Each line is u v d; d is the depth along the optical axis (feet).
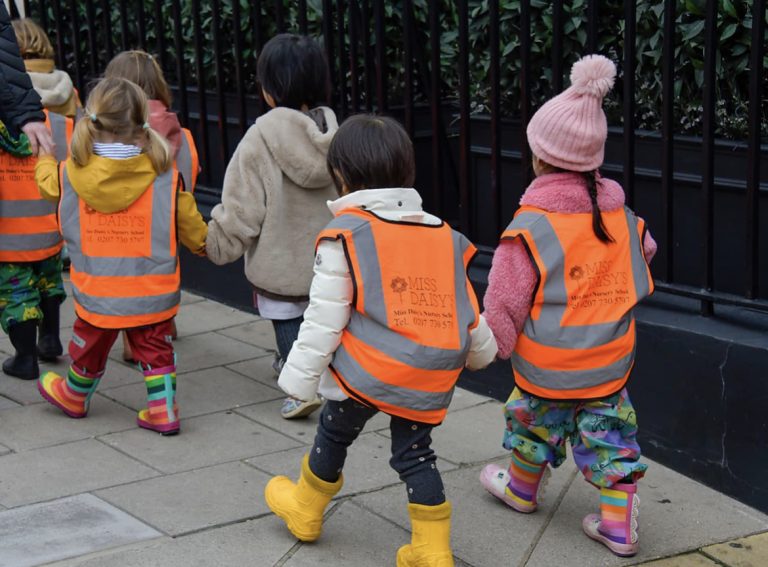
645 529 12.07
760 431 12.39
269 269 14.52
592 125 10.78
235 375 16.78
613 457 11.32
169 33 22.54
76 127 13.52
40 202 15.65
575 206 11.00
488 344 10.82
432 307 10.27
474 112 17.97
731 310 13.23
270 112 14.24
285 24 20.34
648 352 13.51
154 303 13.91
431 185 19.57
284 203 14.40
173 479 12.97
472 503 12.62
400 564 10.80
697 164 14.11
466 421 15.01
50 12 24.23
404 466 10.57
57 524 11.66
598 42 15.69
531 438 11.89
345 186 10.62
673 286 13.55
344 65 17.47
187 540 11.44
